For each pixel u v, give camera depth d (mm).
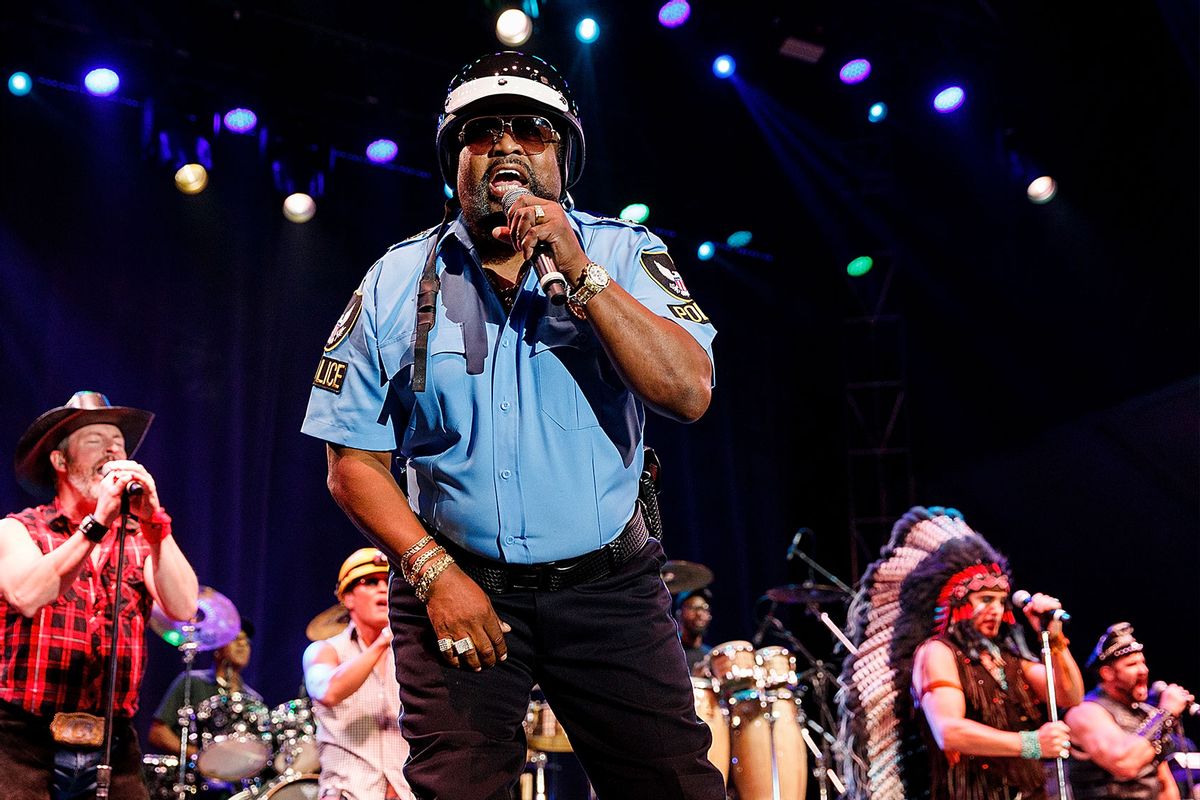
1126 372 9461
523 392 1729
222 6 8164
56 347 8828
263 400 9492
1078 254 9656
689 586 8500
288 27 8422
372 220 9984
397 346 1765
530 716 5836
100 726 3305
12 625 3240
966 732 3832
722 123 9617
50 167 8914
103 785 2793
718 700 5664
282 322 9625
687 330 1728
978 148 9672
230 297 9469
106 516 3197
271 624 9312
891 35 9016
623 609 1733
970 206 10125
